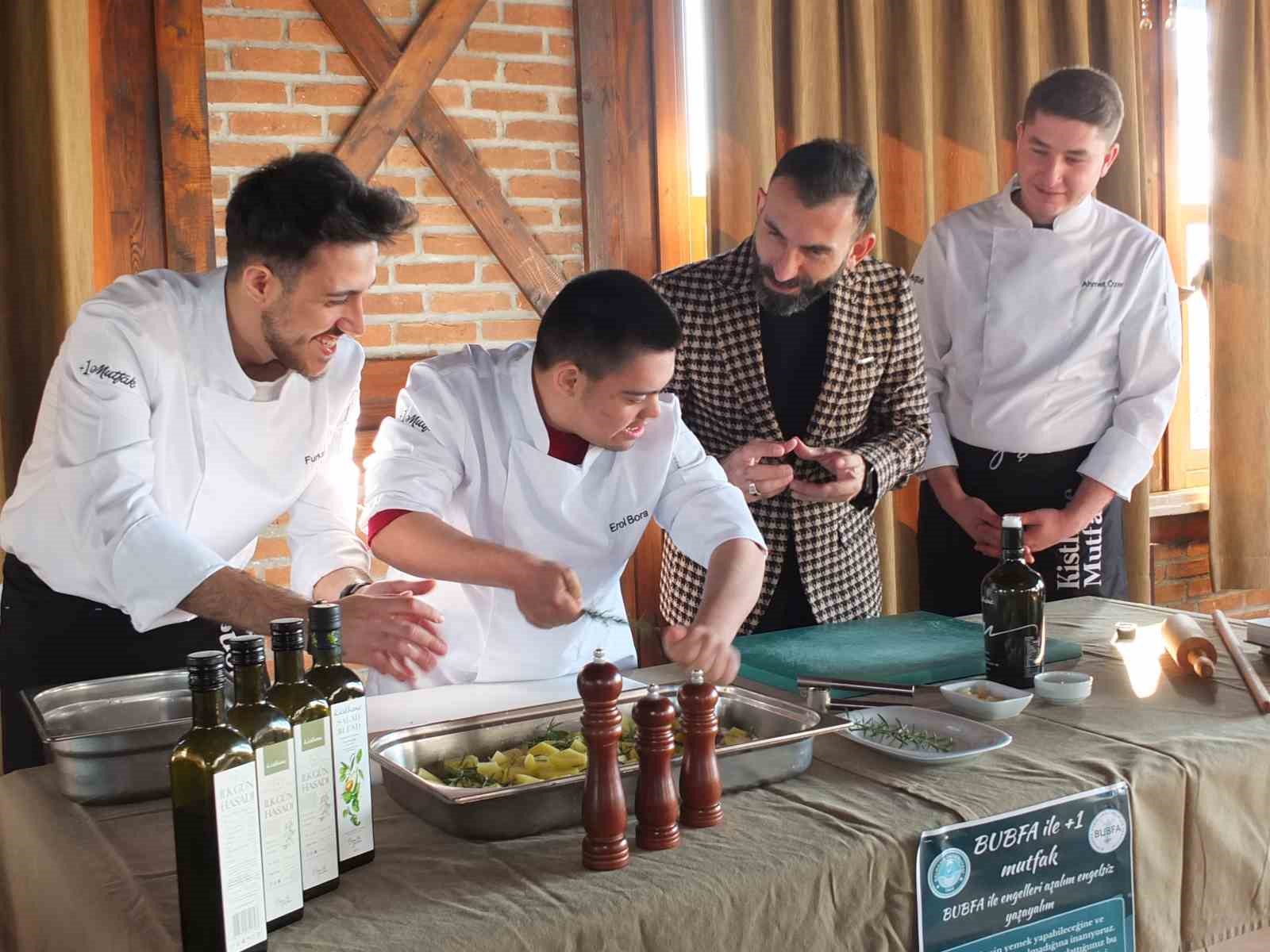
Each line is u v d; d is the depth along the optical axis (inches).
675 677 79.0
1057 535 115.6
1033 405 120.1
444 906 46.9
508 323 153.9
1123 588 124.2
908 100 162.2
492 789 52.0
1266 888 64.3
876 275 103.7
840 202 90.7
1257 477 191.5
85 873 50.8
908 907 52.5
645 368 68.8
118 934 46.2
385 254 147.2
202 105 136.3
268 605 66.2
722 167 154.0
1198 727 66.9
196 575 67.7
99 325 74.9
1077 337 119.8
